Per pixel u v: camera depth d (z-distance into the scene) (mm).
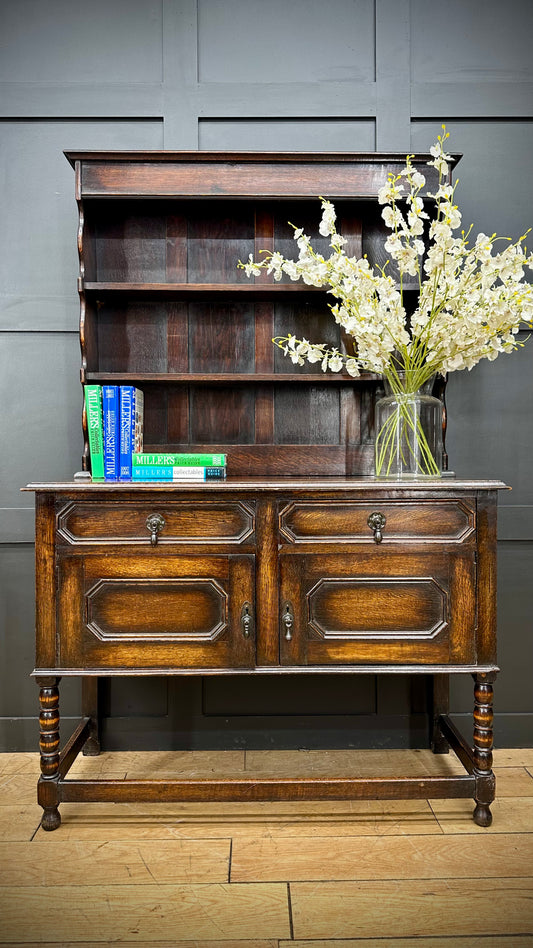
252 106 1941
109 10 1944
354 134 1963
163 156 1708
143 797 1504
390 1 1949
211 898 1307
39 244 1955
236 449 1923
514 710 2000
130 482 1556
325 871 1391
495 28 1968
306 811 1639
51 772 1515
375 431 1776
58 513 1499
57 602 1499
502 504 1993
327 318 1941
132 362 1928
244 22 1952
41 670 1500
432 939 1200
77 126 1953
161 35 1950
